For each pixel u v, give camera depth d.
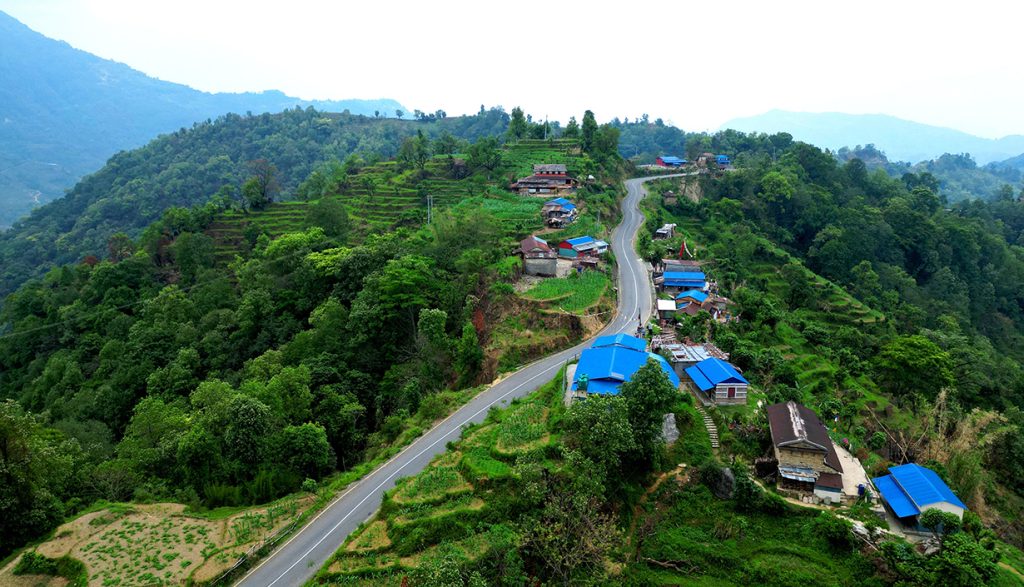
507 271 91.56
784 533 47.44
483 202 133.00
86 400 81.75
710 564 45.66
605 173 158.75
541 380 68.94
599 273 93.62
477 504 47.03
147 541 46.12
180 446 54.25
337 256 100.81
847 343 95.06
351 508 50.47
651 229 124.12
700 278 91.25
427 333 77.75
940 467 57.41
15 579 43.00
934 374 79.50
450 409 65.69
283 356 81.19
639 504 50.31
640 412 50.38
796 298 119.88
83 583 41.56
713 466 50.91
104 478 54.00
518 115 192.88
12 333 108.69
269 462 56.28
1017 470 64.50
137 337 94.00
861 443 62.09
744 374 69.00
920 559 41.31
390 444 62.72
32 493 47.31
